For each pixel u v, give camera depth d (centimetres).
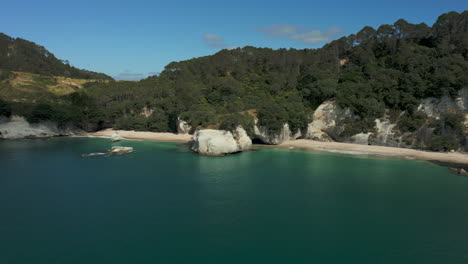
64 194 4225
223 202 3956
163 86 12725
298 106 9088
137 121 11138
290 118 8769
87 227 3200
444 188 4553
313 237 3034
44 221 3341
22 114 9975
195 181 4900
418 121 7638
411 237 3039
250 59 14700
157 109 11275
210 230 3162
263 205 3853
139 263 2561
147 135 10456
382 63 10550
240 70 13500
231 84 11575
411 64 8612
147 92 12338
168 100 11369
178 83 12506
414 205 3866
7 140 9594
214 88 11694
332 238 3017
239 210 3694
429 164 6159
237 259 2631
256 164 6194
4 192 4297
